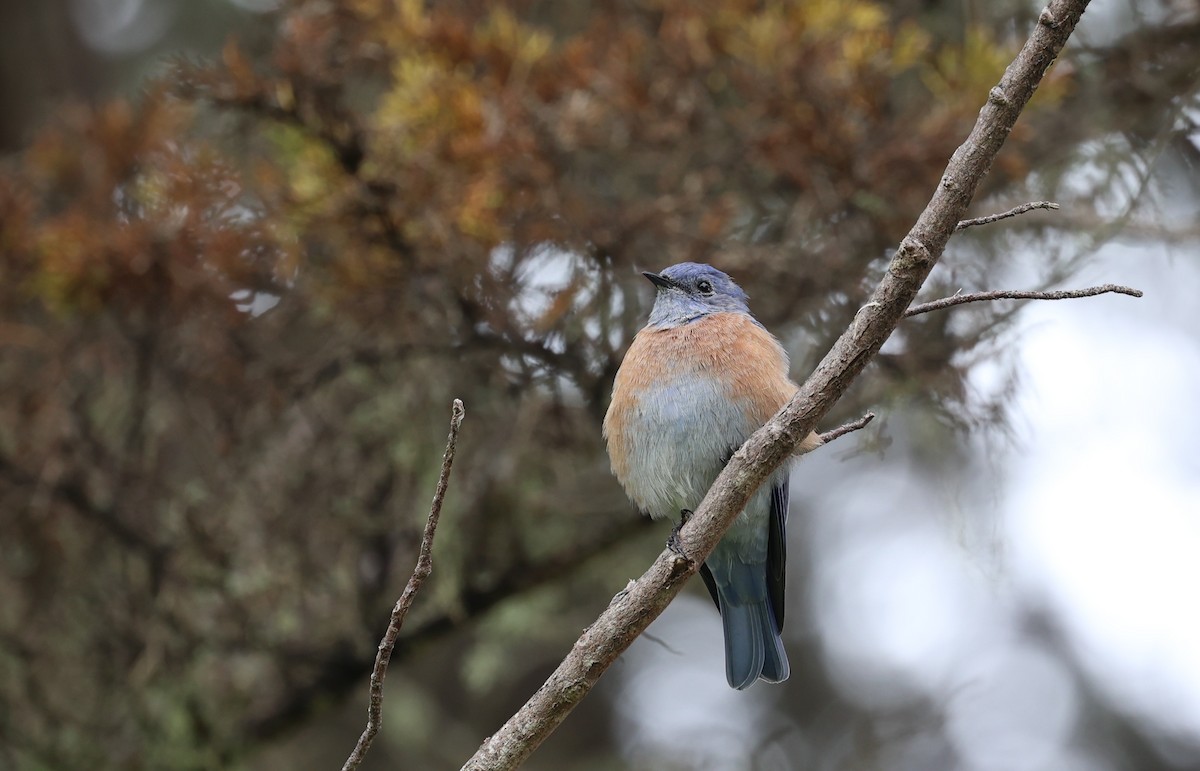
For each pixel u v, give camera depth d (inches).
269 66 419.2
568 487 474.0
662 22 454.0
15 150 596.4
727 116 427.2
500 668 530.0
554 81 422.3
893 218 421.7
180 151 430.0
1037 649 622.8
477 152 398.6
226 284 418.6
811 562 634.2
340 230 413.1
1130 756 590.2
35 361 455.5
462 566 472.7
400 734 539.5
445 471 237.1
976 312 432.8
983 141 247.1
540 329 416.5
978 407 428.8
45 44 633.0
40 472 448.5
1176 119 432.5
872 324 256.5
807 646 619.8
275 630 478.6
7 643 475.2
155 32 637.9
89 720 483.8
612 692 618.2
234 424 444.8
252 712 498.6
